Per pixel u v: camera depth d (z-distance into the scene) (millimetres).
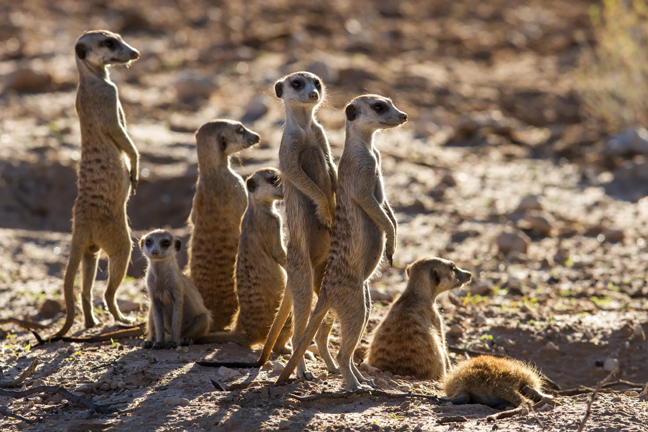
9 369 7336
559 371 8727
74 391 6676
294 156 7023
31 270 13023
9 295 10930
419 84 29375
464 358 8562
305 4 43688
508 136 24062
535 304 10586
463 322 9625
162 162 19422
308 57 31578
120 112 9250
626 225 15578
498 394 6457
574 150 22266
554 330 9414
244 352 7930
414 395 6578
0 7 39438
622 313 10141
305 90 6988
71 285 8656
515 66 34531
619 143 21938
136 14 38812
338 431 5777
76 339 8266
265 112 24500
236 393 6566
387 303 10383
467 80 31156
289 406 6297
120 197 9047
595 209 16875
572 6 46438
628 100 24531
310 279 7004
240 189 8781
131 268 14023
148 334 8250
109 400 6465
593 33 38625
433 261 7973
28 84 27078
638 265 12734
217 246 8680
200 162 8703
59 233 16219
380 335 7727
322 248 7137
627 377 8578
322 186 7234
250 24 39281
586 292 11195
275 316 7672
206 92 26797
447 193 18047
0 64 30812
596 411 6039
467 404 6441
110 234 9008
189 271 8922
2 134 20500
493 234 14867
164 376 7012
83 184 8953
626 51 24797
